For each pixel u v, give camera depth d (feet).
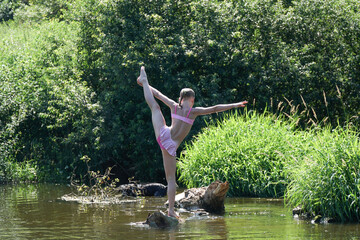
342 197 27.66
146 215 30.04
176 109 27.53
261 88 57.93
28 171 56.54
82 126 57.00
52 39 68.54
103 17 57.06
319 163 30.01
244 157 40.78
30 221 27.99
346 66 62.49
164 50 54.65
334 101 60.70
